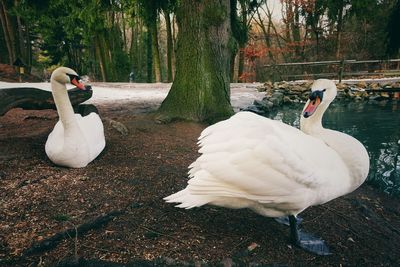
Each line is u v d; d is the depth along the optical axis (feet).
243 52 36.88
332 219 5.26
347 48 36.11
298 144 4.01
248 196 3.79
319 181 3.96
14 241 3.90
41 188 5.21
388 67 31.76
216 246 4.15
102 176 5.85
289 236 4.62
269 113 15.94
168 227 4.46
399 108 17.19
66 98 5.85
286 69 36.55
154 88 23.08
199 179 3.88
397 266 4.32
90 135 6.66
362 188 6.91
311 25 36.70
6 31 30.58
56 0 17.57
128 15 25.73
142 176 6.00
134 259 3.81
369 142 10.72
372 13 17.67
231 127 3.99
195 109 10.42
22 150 6.81
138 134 8.89
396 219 5.71
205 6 10.19
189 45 10.40
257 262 3.97
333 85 4.56
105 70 36.91
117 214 4.64
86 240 4.06
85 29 29.45
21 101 7.58
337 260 4.27
